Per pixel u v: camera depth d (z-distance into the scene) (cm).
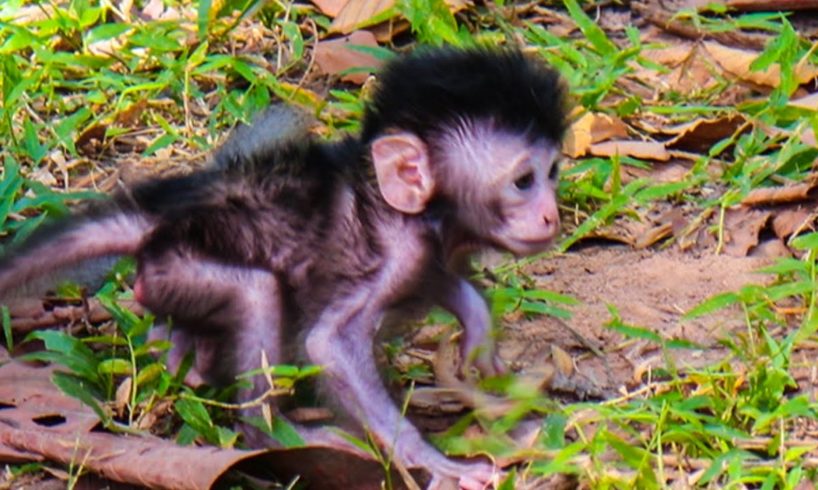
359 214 1110
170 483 992
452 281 1135
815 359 1176
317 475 1021
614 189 1357
